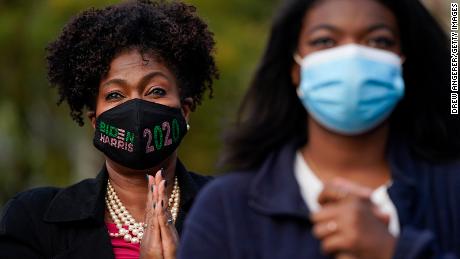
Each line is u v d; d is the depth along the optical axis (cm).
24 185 2812
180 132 852
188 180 862
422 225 567
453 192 574
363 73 554
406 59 600
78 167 2775
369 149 582
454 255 559
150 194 799
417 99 603
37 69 2492
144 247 789
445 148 597
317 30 568
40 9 2453
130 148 830
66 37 888
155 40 858
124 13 865
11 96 2622
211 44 915
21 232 832
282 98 600
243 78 2252
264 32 2362
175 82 864
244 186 580
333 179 577
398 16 583
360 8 567
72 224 834
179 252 585
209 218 578
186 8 907
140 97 845
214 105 2242
